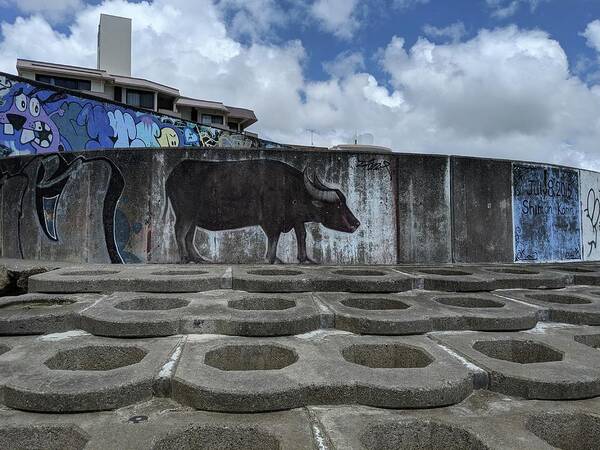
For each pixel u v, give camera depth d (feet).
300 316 14.03
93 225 24.17
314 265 24.67
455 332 14.38
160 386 9.89
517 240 28.14
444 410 9.45
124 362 12.28
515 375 10.32
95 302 15.79
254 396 9.13
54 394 9.07
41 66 96.02
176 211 24.12
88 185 24.27
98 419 8.86
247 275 19.52
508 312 15.34
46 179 25.18
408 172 25.81
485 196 27.22
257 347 12.64
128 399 9.47
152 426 8.48
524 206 28.45
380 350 12.93
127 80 103.45
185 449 8.45
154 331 13.24
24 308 15.33
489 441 8.02
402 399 9.45
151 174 24.07
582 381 10.07
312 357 11.43
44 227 25.18
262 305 16.94
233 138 55.77
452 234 26.40
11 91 31.37
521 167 28.35
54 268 21.88
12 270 21.66
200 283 18.37
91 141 37.24
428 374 10.28
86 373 10.14
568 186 30.76
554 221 29.86
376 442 8.69
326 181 25.02
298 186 24.86
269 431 8.38
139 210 24.04
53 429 8.55
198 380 9.66
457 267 25.14
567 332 14.47
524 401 9.98
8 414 9.09
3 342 12.75
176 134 46.78
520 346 13.48
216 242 24.34
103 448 7.64
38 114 33.12
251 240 24.54
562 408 9.57
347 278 19.16
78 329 14.07
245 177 24.54
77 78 99.55
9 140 31.24
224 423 8.67
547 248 29.43
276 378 9.91
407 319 14.02
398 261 25.62
